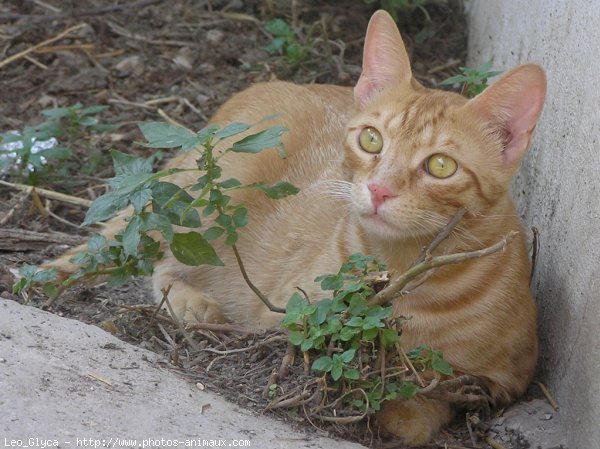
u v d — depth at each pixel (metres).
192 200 5.65
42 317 5.40
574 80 5.97
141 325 5.90
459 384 5.55
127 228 5.50
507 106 5.48
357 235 5.77
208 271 6.74
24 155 7.59
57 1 10.04
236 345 5.66
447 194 5.37
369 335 5.03
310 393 5.16
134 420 4.60
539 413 5.68
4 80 9.16
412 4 9.76
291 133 6.88
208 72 9.36
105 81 9.19
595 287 5.16
